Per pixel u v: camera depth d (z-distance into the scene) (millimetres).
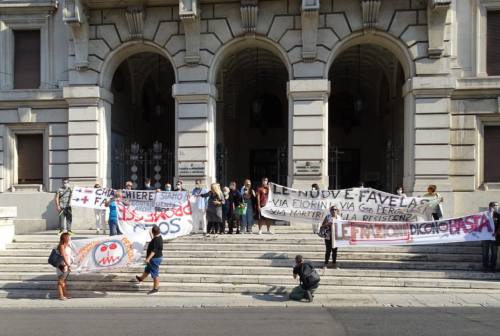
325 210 15992
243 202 16938
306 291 11773
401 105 22984
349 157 29641
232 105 28516
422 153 18422
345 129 29234
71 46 19969
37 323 9727
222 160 24141
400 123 23094
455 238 13695
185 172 19219
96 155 19734
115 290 13094
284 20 18953
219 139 24344
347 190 15969
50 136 20328
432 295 12250
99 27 19766
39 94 20234
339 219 14062
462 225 13750
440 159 18359
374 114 29250
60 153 20297
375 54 23578
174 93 19328
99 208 17172
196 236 16141
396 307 11102
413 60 18578
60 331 8984
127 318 10125
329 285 12969
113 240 13070
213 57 19297
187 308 11281
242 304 11578
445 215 18172
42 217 20078
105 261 12953
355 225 13836
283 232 17172
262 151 30266
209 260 14156
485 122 18906
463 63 18984
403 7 18516
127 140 24344
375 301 11680
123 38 19688
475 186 18812
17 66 20781
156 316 10305
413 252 14438
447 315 10133
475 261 13992
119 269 13844
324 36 18797
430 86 18312
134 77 25172
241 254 14500
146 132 27422
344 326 9172
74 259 12789
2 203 20203
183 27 19406
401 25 18531
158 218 15180
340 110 29750
